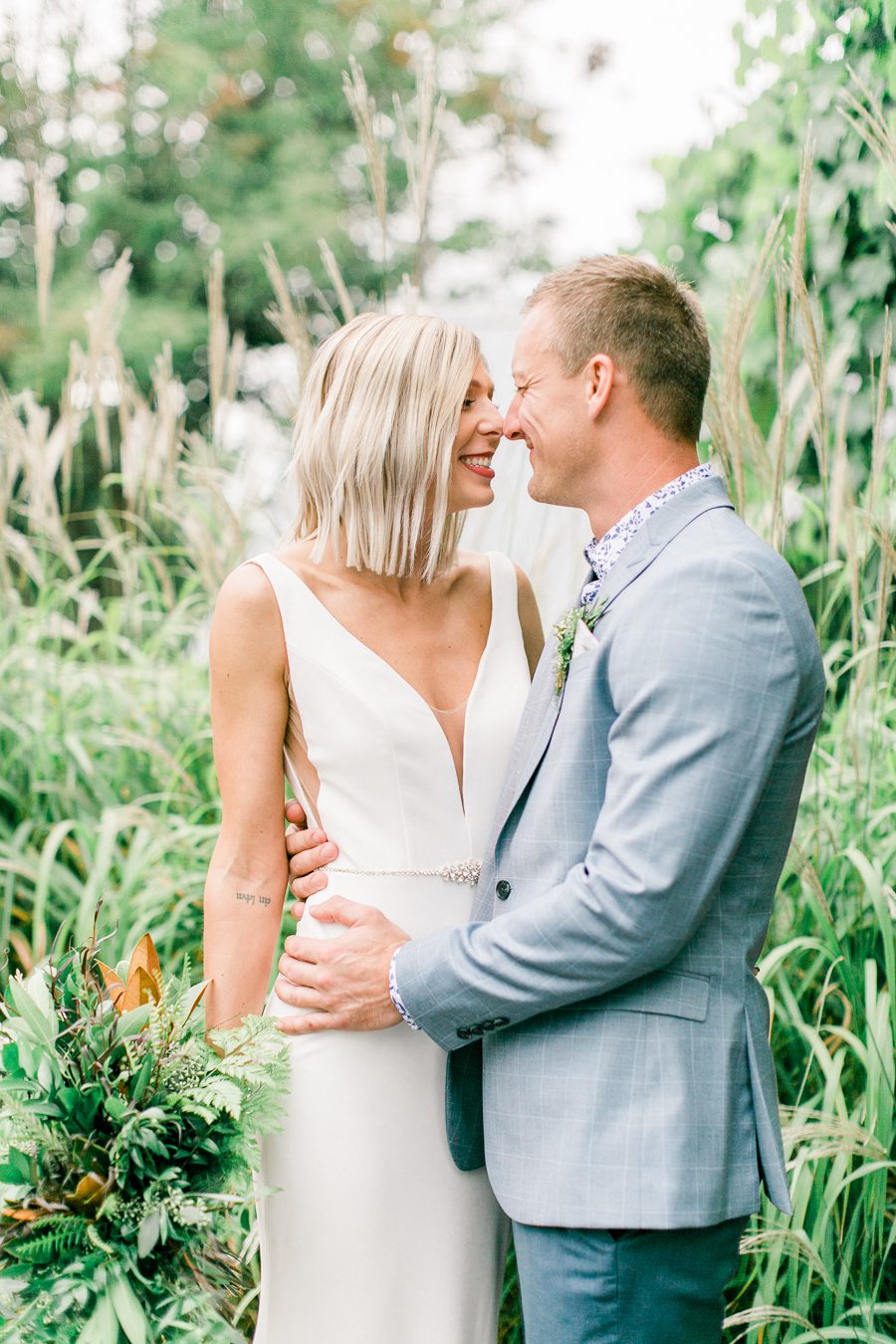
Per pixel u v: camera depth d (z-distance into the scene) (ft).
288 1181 5.40
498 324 9.12
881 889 7.09
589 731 4.81
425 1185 5.45
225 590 5.68
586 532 8.31
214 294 10.66
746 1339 6.97
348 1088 5.36
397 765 5.53
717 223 10.77
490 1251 5.68
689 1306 4.65
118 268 10.90
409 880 5.51
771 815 4.80
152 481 10.94
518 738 5.28
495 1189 4.88
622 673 4.55
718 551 4.54
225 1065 4.78
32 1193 4.51
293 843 5.73
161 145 34.58
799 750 4.78
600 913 4.40
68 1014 4.75
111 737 9.95
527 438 5.16
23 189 33.58
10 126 31.99
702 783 4.33
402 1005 4.92
